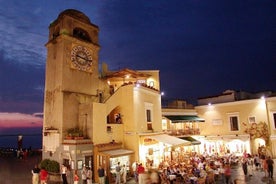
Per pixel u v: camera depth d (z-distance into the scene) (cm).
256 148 3466
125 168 2148
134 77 3422
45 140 2428
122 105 2638
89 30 2786
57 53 2511
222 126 3819
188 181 1819
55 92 2438
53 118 2397
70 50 2519
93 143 2212
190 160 2675
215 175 2052
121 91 2666
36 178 1872
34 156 3538
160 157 2859
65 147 2156
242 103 3641
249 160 2834
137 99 2639
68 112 2361
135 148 2467
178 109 3866
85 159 2119
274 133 3325
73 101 2423
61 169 2109
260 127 3428
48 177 2183
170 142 2645
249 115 3562
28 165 2748
